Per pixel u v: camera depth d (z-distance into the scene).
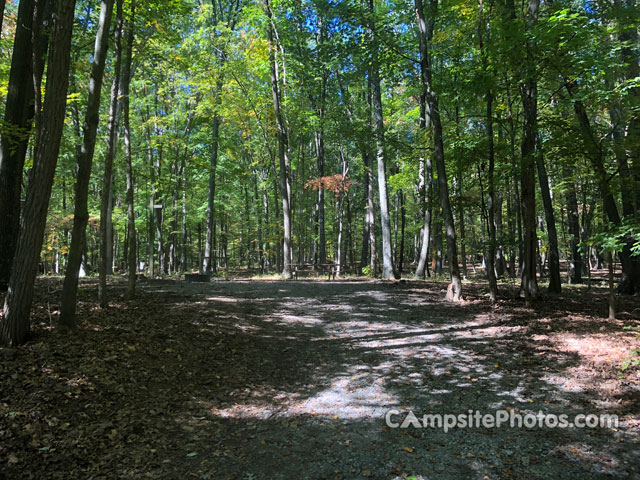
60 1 5.04
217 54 22.08
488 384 5.67
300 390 5.75
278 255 30.39
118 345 6.10
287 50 21.94
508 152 11.53
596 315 9.02
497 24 9.34
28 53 8.05
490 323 8.88
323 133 22.95
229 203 29.81
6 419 3.76
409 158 14.76
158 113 23.67
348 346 7.72
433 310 10.43
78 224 6.29
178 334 7.30
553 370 5.96
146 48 10.42
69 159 19.59
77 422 4.07
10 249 8.44
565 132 8.69
